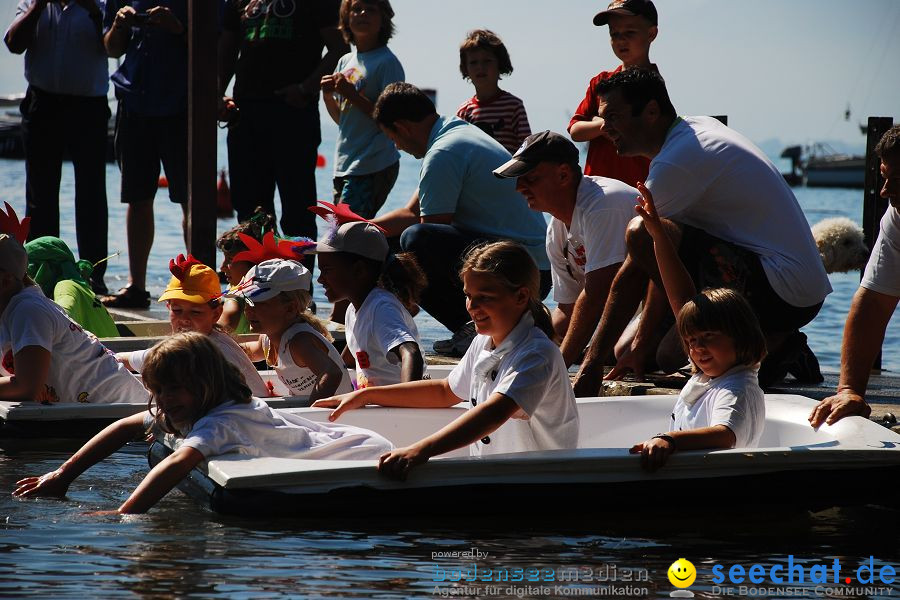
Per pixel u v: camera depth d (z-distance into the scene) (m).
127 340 23.23
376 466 13.20
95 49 34.28
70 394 19.08
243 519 13.02
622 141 20.17
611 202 19.69
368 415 16.39
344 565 11.52
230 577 11.03
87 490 14.73
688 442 13.95
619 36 25.42
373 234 19.11
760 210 19.50
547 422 14.97
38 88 34.06
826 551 12.66
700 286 19.38
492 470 13.38
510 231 25.98
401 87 26.47
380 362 18.62
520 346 14.81
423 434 16.69
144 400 19.67
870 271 16.47
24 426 17.84
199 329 19.64
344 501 13.12
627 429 17.11
